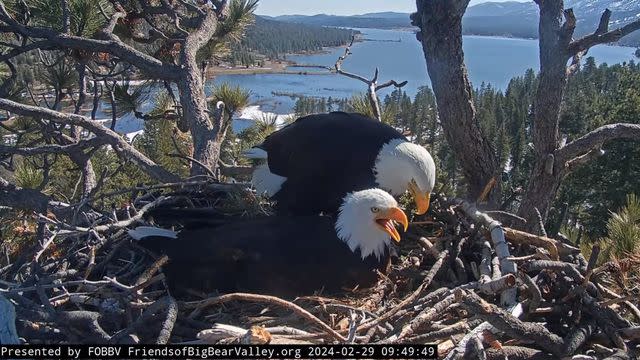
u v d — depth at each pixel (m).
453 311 2.16
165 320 2.10
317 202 2.52
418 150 2.51
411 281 2.32
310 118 2.65
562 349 2.08
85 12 3.03
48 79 3.24
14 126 3.48
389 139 2.55
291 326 2.17
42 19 3.08
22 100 3.24
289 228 2.29
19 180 3.02
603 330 2.13
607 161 7.43
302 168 2.54
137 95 3.30
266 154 2.65
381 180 2.52
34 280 2.25
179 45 3.29
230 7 3.41
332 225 2.28
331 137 2.54
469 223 2.42
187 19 3.32
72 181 3.73
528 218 2.62
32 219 2.82
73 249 2.42
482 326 2.06
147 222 2.52
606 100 9.97
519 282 2.18
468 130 2.57
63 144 3.10
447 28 2.48
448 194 2.79
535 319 2.18
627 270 2.36
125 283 2.33
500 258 2.21
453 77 2.52
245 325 2.17
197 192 2.66
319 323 2.06
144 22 3.49
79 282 2.19
